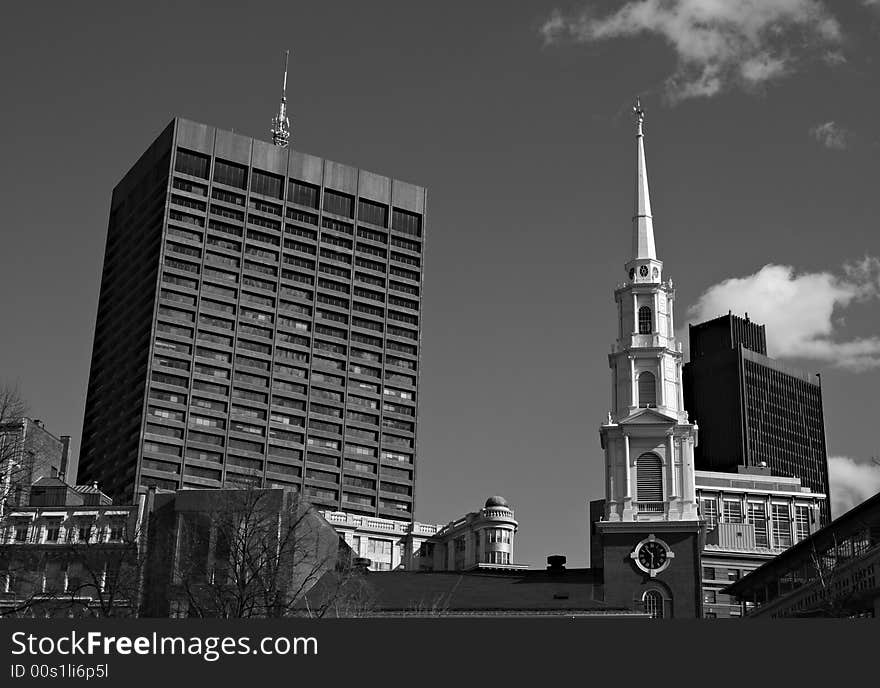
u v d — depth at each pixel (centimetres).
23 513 11331
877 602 8969
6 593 9481
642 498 11181
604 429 11369
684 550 10869
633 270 12244
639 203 12588
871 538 9706
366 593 10762
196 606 8469
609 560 10912
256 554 9256
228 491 10425
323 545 11800
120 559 9244
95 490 14312
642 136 13025
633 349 11725
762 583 12606
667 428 11319
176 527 10219
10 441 9375
